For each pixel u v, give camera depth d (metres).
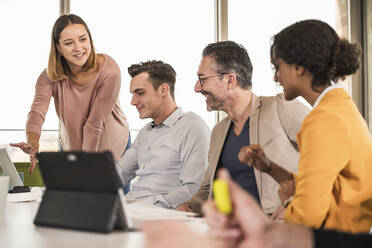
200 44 4.51
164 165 2.23
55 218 1.03
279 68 1.33
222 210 0.59
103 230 0.94
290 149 1.76
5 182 1.22
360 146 1.15
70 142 3.45
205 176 1.93
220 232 0.59
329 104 1.18
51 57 3.24
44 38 4.20
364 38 4.59
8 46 4.11
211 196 1.83
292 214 1.15
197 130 2.18
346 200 1.14
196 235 0.65
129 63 4.35
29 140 3.26
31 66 4.16
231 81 1.86
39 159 1.04
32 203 1.71
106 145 3.46
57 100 3.42
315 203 1.10
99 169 0.95
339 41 1.25
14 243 0.86
